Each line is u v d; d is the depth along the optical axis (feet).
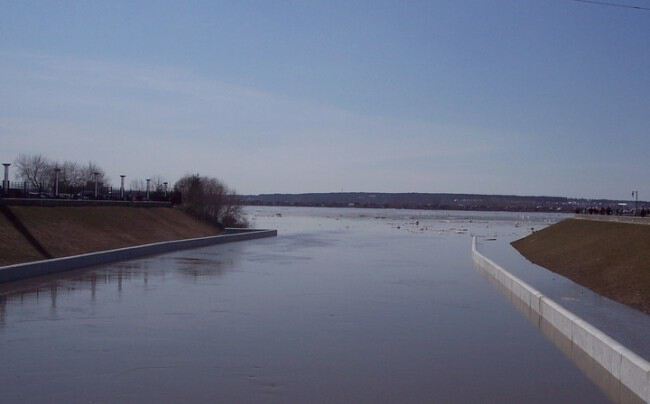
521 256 153.38
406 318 63.72
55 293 74.84
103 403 35.17
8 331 53.36
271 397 36.96
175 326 56.75
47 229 119.34
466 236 254.47
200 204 225.15
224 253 143.33
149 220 176.96
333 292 81.51
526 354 49.03
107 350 47.24
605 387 40.40
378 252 158.81
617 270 97.45
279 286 86.38
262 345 49.96
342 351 48.62
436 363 45.75
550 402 37.32
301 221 412.16
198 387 38.52
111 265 108.88
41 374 40.57
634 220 158.30
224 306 68.39
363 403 36.32
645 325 63.16
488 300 77.30
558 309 57.77
